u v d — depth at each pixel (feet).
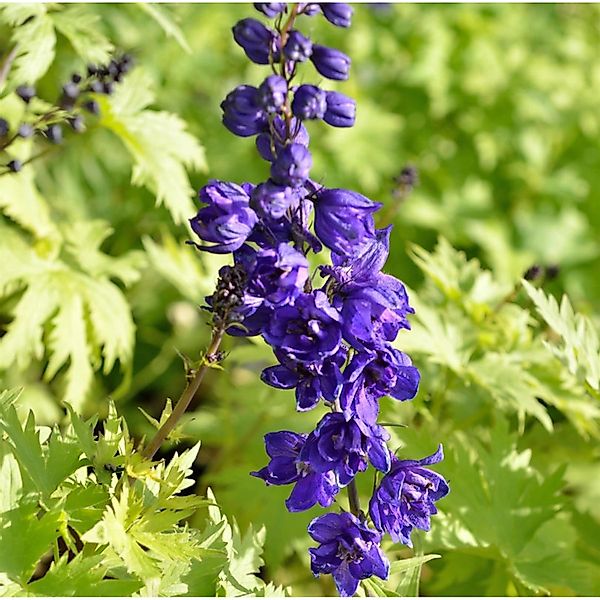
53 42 3.47
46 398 4.29
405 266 5.34
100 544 2.92
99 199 5.26
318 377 2.71
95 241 4.01
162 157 3.82
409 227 5.47
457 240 5.64
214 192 2.69
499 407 3.78
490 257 5.65
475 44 6.23
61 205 5.02
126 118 3.80
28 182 3.94
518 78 6.25
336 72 2.77
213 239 2.69
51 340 3.73
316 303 2.67
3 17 3.44
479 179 5.96
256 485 3.79
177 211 3.81
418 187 5.72
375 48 6.08
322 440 2.76
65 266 3.88
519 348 3.83
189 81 5.41
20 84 3.42
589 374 3.45
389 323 2.75
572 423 4.04
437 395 3.86
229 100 2.73
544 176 6.16
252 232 2.76
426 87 6.04
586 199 6.12
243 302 2.69
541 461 4.00
